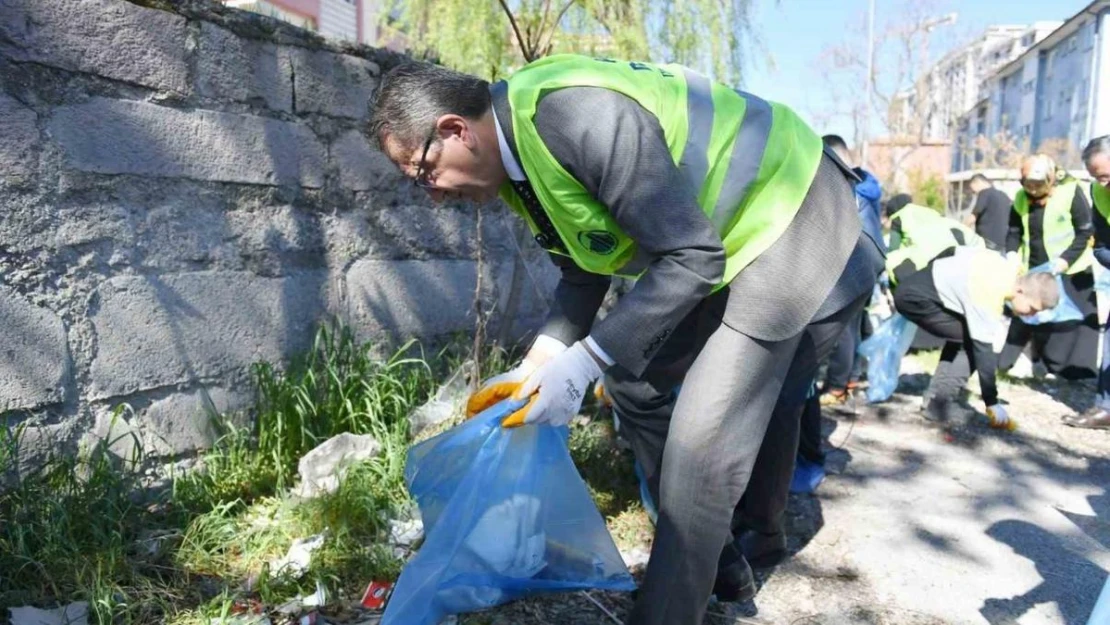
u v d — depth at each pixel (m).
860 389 5.48
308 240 3.68
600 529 2.44
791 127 2.06
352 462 3.13
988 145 32.47
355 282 3.92
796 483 3.58
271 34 3.44
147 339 3.03
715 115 1.92
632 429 2.38
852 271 2.30
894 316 5.06
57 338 2.76
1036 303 4.15
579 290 2.33
